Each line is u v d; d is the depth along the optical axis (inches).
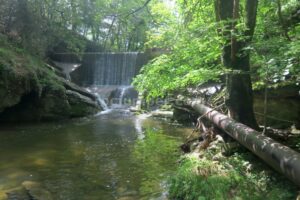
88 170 286.7
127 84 887.1
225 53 274.5
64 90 600.1
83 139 413.7
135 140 406.9
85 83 901.2
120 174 275.1
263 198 188.7
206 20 353.7
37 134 444.5
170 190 230.7
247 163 233.0
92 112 647.8
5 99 506.0
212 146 280.4
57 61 914.1
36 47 695.1
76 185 250.5
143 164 302.5
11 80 511.2
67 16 818.8
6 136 428.1
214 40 277.3
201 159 260.2
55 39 881.5
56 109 582.9
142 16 711.1
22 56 603.2
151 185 248.4
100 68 922.7
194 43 303.3
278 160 183.9
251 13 257.8
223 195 197.8
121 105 762.8
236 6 256.7
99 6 791.7
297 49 199.0
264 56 240.2
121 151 351.9
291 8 338.0
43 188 243.6
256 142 212.1
